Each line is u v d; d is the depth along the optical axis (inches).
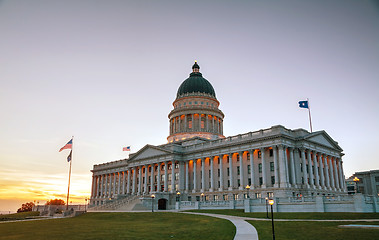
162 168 4416.8
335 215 1892.2
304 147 3321.9
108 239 1252.5
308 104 3668.8
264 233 1275.8
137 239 1243.8
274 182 3213.6
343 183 3976.4
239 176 3572.8
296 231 1309.1
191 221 1940.2
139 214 2593.5
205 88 5226.4
